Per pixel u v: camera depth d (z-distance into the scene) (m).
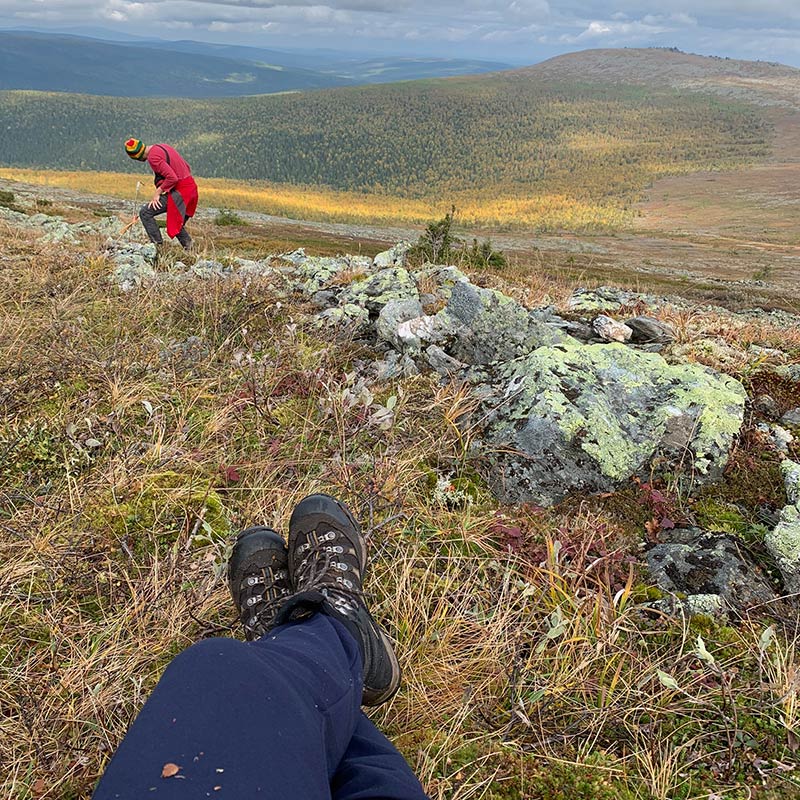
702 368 3.71
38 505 2.68
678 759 1.96
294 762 1.01
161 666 2.15
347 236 55.16
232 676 1.09
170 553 2.46
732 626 2.39
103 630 2.15
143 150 7.52
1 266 6.09
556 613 2.24
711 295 29.06
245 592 2.13
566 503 3.06
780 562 2.57
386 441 3.37
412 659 2.25
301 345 4.33
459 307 4.23
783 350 5.09
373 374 4.12
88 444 3.21
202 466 3.11
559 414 3.19
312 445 3.38
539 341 4.10
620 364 3.63
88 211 39.47
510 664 2.23
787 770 1.89
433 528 2.82
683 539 2.80
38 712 1.89
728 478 3.18
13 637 2.22
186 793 0.89
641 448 3.23
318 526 2.19
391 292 5.18
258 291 5.25
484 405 3.57
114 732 1.89
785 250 88.06
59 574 2.39
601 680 2.15
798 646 2.32
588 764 1.94
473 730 2.05
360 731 1.45
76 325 4.54
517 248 71.31
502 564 2.69
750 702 2.11
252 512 2.78
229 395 3.65
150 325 4.69
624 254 73.12
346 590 1.88
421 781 1.84
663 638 2.36
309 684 1.22
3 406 3.43
